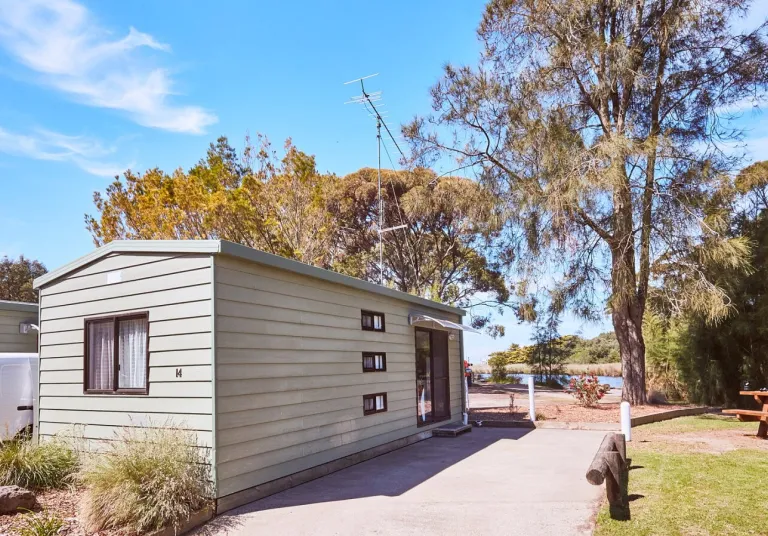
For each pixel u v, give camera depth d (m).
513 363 38.31
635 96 14.26
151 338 6.17
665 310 13.52
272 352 6.52
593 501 5.64
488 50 14.78
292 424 6.77
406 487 6.53
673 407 14.12
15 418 7.94
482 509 5.50
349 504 5.80
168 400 5.91
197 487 5.28
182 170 19.77
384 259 25.25
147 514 4.71
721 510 5.05
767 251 14.67
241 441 5.84
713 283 13.05
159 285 6.17
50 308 7.55
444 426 11.60
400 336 10.27
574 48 13.24
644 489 5.90
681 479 6.27
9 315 10.21
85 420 6.84
